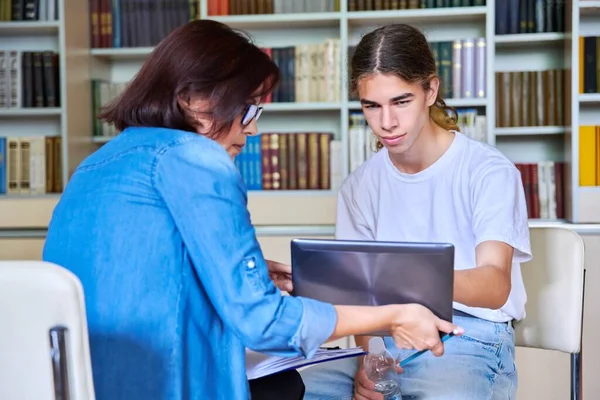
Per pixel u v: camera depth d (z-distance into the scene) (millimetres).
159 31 3654
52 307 921
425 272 1242
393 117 1632
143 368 1154
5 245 3494
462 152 1762
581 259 1876
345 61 3438
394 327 1234
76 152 3613
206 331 1204
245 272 1141
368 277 1281
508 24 3498
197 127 1269
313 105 3510
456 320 1767
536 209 3486
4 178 3635
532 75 3484
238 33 1305
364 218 1939
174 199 1143
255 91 1284
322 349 1444
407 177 1819
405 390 1556
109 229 1165
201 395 1189
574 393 1910
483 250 1583
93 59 3760
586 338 3188
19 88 3611
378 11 3469
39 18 3582
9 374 951
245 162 3584
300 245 1315
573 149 3328
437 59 3471
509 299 1779
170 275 1159
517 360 3217
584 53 3393
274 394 1348
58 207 1230
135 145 1205
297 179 3562
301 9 3555
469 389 1522
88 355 949
